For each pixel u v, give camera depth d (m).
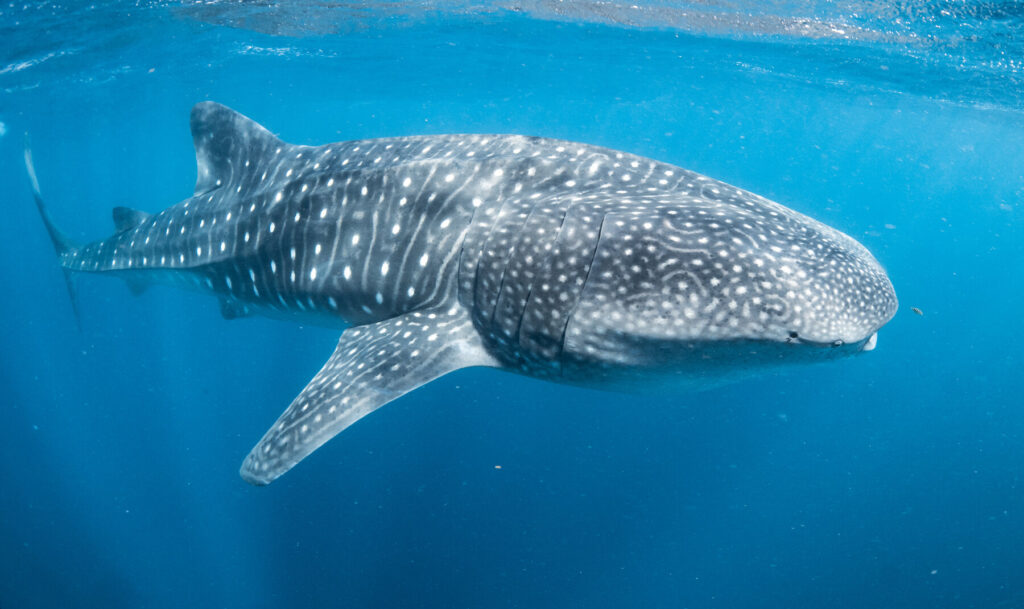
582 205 4.33
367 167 5.60
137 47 18.47
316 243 5.78
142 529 21.70
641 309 3.89
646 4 15.27
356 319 5.73
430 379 4.43
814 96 28.52
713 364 3.94
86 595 19.84
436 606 17.64
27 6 12.73
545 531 19.66
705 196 4.60
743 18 15.55
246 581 19.56
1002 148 36.16
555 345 4.27
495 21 17.66
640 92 32.44
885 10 13.45
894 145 43.41
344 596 18.31
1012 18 12.69
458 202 4.91
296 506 20.23
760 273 3.73
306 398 4.46
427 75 28.02
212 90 29.70
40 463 26.94
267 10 15.91
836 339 3.61
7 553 21.53
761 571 20.31
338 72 26.94
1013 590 19.83
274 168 6.59
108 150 49.19
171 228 7.93
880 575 20.33
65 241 10.91
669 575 19.64
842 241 4.38
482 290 4.56
